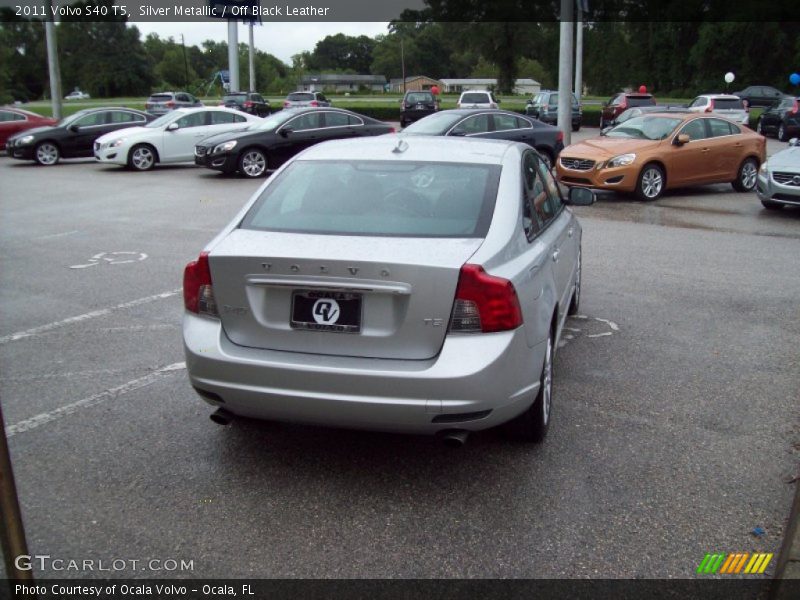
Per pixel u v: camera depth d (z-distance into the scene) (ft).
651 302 24.58
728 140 50.67
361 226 13.38
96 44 297.74
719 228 38.68
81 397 16.84
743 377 18.04
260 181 58.29
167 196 49.98
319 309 12.23
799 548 10.38
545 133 60.44
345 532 11.66
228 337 12.78
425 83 363.56
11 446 14.46
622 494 12.71
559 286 16.21
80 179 59.72
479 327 11.98
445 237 12.93
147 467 13.67
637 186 47.21
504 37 253.03
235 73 132.05
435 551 11.18
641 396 16.84
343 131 63.67
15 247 33.42
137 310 23.72
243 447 14.47
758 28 216.54
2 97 222.48
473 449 14.33
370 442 14.69
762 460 13.91
